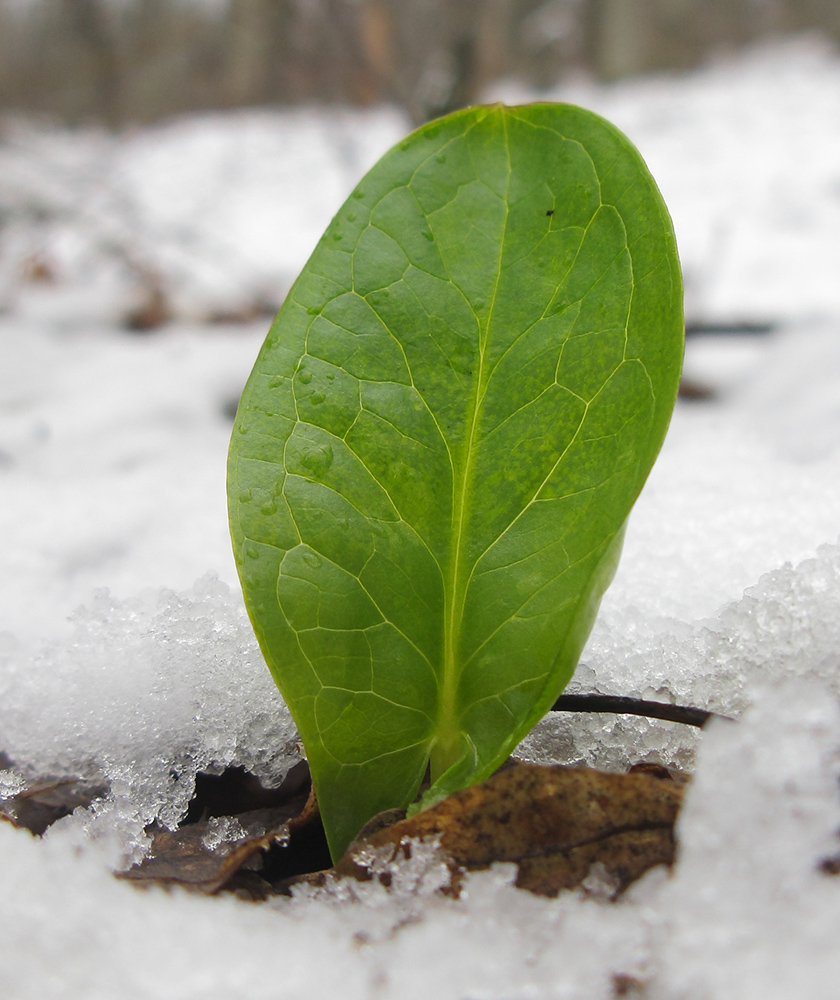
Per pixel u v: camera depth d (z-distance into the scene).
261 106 2.02
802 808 0.17
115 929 0.18
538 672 0.18
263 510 0.19
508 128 0.18
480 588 0.19
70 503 0.35
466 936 0.17
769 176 1.54
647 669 0.22
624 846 0.18
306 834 0.20
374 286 0.19
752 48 2.73
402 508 0.19
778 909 0.17
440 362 0.19
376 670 0.19
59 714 0.23
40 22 1.94
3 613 0.27
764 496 0.27
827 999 0.16
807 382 0.47
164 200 1.53
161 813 0.21
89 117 1.96
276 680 0.19
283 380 0.19
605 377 0.18
